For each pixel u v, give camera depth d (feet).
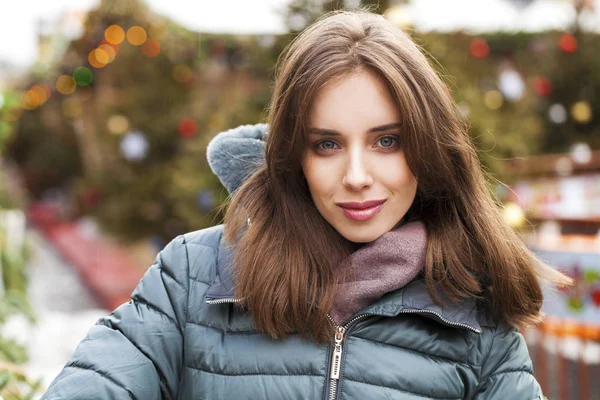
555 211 13.38
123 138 21.35
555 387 12.09
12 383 7.25
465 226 5.30
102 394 4.66
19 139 39.68
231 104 16.12
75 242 32.53
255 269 4.90
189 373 4.89
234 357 4.83
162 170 20.59
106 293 23.29
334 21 4.95
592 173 13.79
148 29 22.17
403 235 4.99
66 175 41.06
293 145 4.84
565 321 10.59
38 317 11.76
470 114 14.15
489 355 5.22
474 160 5.32
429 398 4.87
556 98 20.84
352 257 4.95
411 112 4.69
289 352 4.83
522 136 15.94
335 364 4.79
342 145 4.77
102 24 24.08
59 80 29.94
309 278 4.95
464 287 5.10
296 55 4.87
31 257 13.74
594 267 10.16
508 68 20.86
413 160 4.83
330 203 4.84
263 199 5.19
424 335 4.98
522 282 5.31
